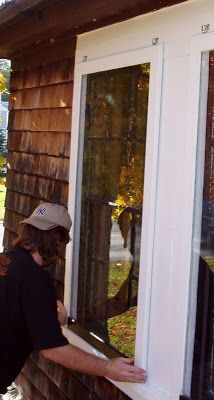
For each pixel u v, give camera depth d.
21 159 4.95
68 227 2.79
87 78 3.71
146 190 2.95
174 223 2.80
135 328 3.19
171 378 2.80
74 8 3.22
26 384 4.85
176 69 2.79
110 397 3.44
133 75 3.20
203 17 2.61
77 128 3.76
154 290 2.93
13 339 2.65
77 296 3.82
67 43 3.99
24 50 4.84
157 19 2.92
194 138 2.65
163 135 2.88
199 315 2.72
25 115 4.88
